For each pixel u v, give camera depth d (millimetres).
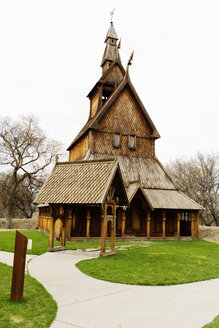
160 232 26828
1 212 61188
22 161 41594
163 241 23297
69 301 6707
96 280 8758
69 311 6039
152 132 31469
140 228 26062
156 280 8797
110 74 33844
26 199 52500
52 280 8648
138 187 23844
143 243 20516
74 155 37375
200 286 8430
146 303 6707
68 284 8211
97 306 6395
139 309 6285
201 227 32094
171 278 9125
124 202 15250
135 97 31391
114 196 15086
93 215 24047
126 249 16250
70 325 5293
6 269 9781
